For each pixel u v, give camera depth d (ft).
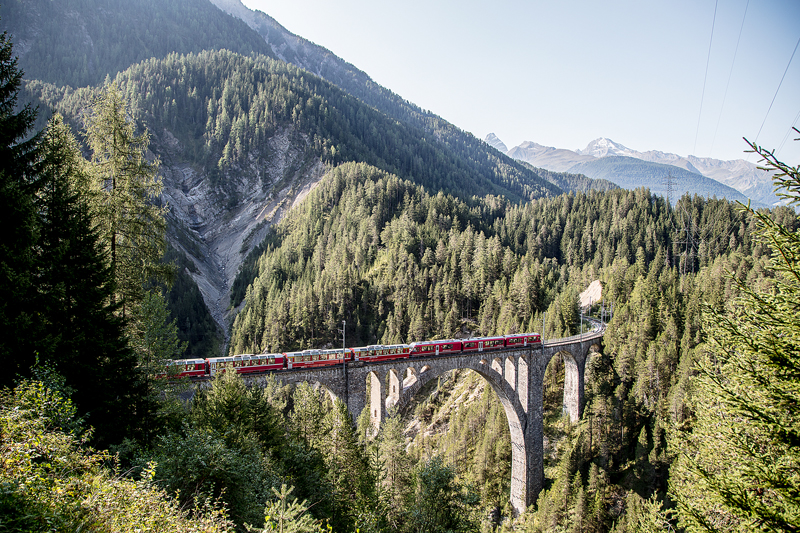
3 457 33.37
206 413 84.74
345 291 344.28
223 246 627.87
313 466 91.97
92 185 81.10
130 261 87.25
